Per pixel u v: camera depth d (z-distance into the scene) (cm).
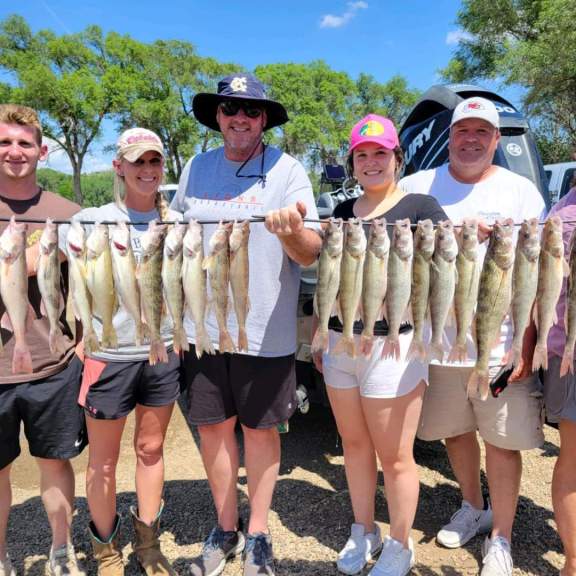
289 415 296
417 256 248
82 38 3241
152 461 291
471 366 291
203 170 304
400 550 280
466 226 246
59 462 287
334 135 4225
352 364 277
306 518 340
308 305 381
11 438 273
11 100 2997
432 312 251
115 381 273
